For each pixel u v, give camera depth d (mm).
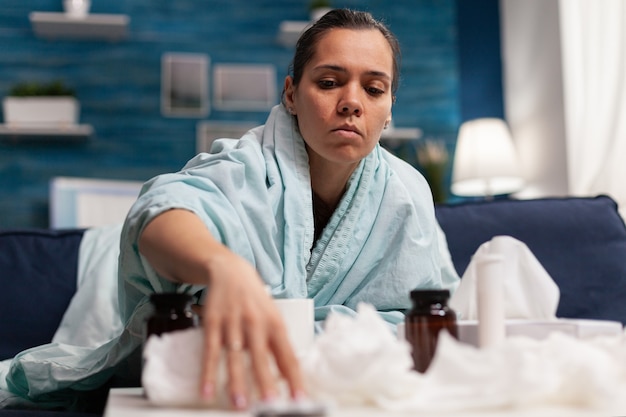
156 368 692
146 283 1145
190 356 694
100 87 4355
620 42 3080
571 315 1801
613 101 3094
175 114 4398
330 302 1297
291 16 4555
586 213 1932
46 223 4203
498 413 630
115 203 4105
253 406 618
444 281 1620
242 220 1156
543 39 3900
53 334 1794
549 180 3822
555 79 3762
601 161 3148
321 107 1202
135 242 1018
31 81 4305
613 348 787
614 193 3002
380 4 4617
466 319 1155
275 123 1325
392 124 4547
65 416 1124
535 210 1937
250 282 712
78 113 4309
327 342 695
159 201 984
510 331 887
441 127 4562
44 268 1862
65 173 4258
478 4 4594
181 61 4438
